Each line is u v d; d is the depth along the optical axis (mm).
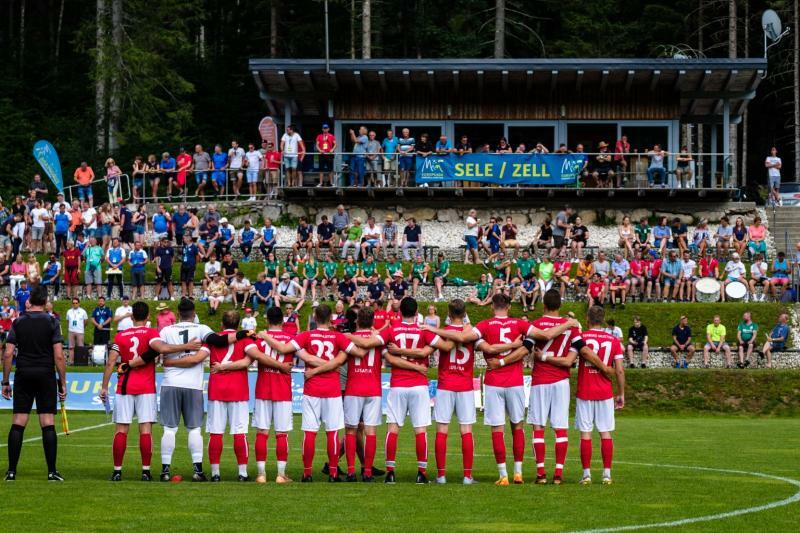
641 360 33000
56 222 39531
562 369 14867
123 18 59219
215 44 72938
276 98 45625
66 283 37156
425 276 37156
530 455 19547
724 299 36781
